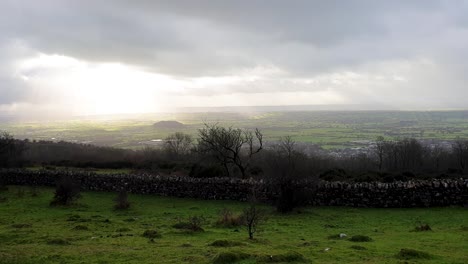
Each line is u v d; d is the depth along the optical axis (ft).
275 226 97.96
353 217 113.29
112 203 141.90
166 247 67.10
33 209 126.00
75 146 335.26
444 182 126.21
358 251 64.34
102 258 59.57
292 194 122.52
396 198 128.16
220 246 67.67
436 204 125.49
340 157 271.08
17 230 86.74
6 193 161.58
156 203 143.54
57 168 218.79
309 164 160.25
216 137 196.44
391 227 97.30
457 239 75.97
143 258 59.31
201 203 142.72
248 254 59.16
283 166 126.00
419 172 194.39
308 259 57.72
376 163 246.06
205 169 173.99
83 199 150.20
